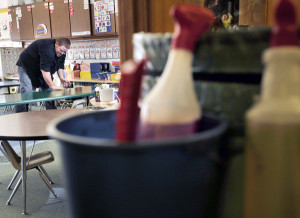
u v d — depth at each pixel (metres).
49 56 5.02
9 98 3.87
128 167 0.39
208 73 0.50
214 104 0.51
